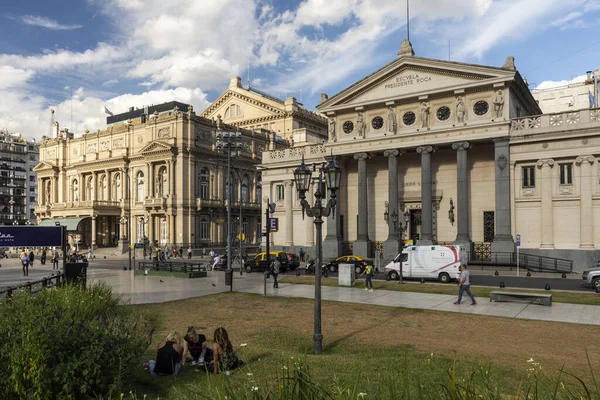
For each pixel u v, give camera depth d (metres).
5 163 134.25
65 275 22.48
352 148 49.28
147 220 76.12
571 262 37.69
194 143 74.81
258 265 42.16
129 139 81.56
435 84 44.72
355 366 10.94
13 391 8.01
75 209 81.69
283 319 18.56
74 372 7.89
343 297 24.59
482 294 25.22
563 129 39.50
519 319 18.27
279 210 57.34
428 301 23.06
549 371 11.20
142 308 20.91
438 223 47.06
